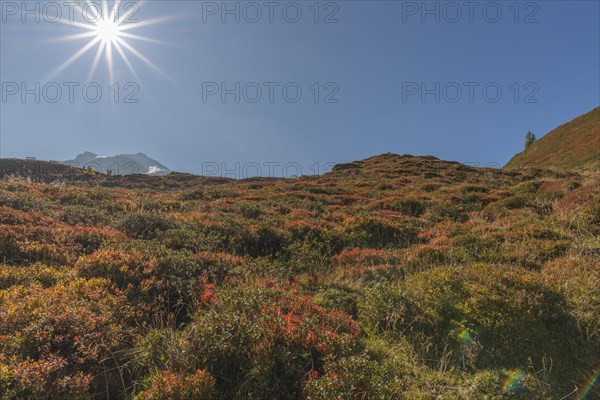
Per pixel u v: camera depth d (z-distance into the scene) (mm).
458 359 4961
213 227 11562
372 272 8172
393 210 17656
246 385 4035
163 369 4215
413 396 4172
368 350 4867
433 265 8344
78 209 11695
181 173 58469
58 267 6832
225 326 4656
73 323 4477
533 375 4543
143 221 10828
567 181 19453
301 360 4422
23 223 8945
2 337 4004
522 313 5461
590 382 4449
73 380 3660
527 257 8320
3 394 3279
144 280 6324
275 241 11234
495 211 15195
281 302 5809
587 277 6598
